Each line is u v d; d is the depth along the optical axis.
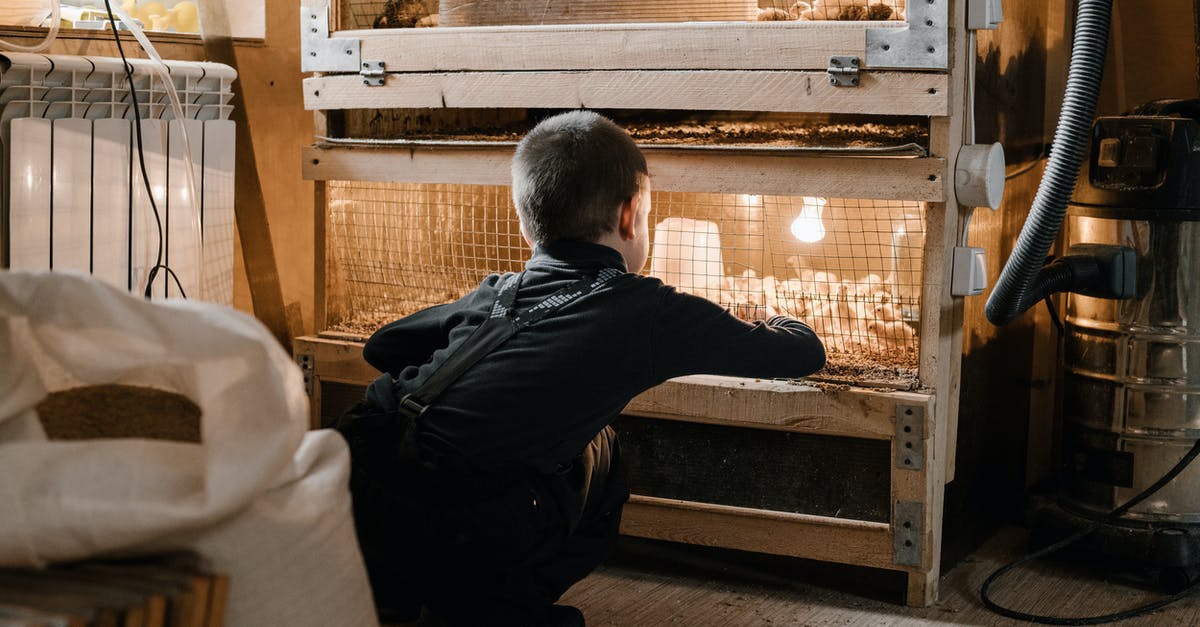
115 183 2.22
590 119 1.74
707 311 1.65
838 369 2.20
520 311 1.64
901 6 2.04
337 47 2.36
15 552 0.90
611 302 1.61
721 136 2.23
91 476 0.92
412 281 2.58
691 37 2.08
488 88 2.24
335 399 2.49
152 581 0.92
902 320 2.25
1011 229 2.50
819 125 2.22
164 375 1.04
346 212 2.55
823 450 2.15
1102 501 2.32
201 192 2.44
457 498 1.59
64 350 1.00
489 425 1.58
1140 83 2.58
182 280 2.39
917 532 2.09
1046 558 2.40
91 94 2.22
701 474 2.25
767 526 2.20
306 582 1.08
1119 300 2.25
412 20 2.43
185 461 0.98
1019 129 2.45
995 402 2.50
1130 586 2.25
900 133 2.11
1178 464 2.21
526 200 1.72
